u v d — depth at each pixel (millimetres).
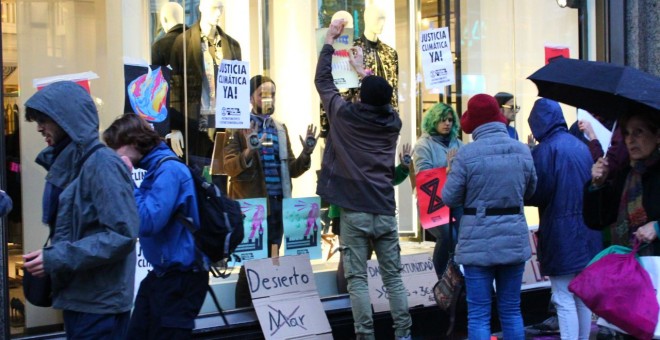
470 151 5168
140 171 5449
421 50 7637
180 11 6297
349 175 5648
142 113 6043
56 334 5195
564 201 5562
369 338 5719
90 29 5848
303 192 6777
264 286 6051
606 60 8016
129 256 3676
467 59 7871
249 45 6684
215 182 6262
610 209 4199
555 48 8281
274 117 6742
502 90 8086
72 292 3557
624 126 3988
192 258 4156
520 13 8164
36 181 5441
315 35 7070
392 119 5715
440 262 6988
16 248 5324
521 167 5176
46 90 3568
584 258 5535
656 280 3824
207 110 6340
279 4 6883
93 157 3533
